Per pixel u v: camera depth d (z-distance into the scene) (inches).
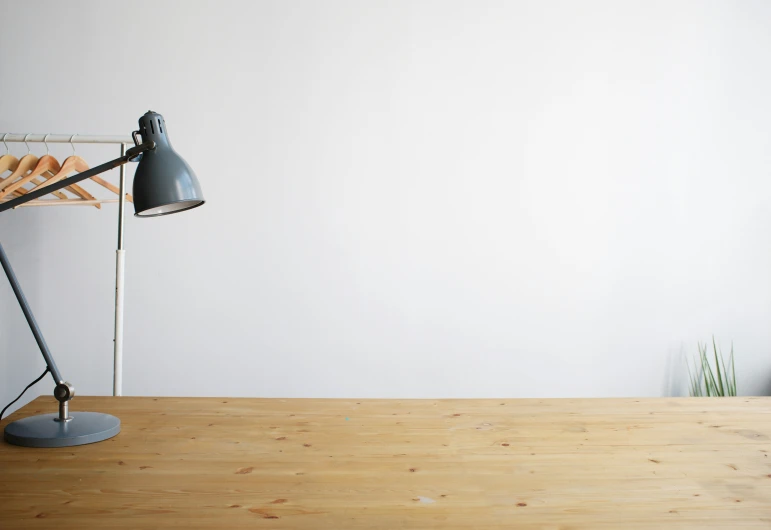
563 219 135.9
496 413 60.7
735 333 139.9
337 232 132.4
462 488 42.6
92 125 127.7
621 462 47.9
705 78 137.5
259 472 44.8
